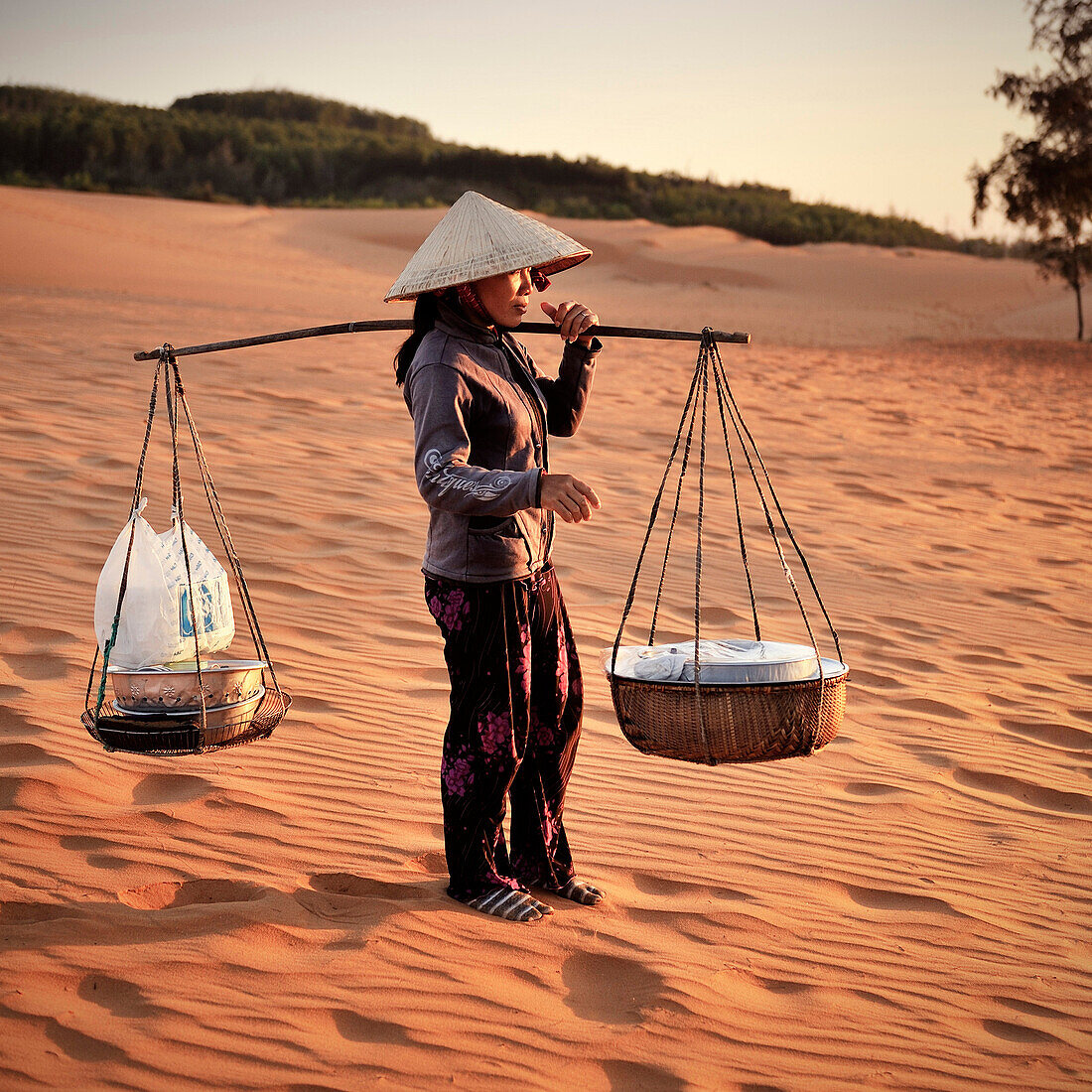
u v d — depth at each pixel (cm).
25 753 411
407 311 2697
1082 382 2392
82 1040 253
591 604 673
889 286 5341
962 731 549
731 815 434
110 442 891
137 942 297
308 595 628
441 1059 261
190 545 349
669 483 1008
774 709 304
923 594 775
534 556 329
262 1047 258
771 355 2628
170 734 316
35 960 281
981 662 653
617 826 415
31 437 876
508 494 291
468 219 319
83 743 426
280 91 14100
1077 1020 312
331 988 284
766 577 767
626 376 1842
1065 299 5219
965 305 5034
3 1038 249
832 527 926
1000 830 445
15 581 588
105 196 6066
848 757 504
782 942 340
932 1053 289
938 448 1379
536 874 354
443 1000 285
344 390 1302
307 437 1005
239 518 739
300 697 501
